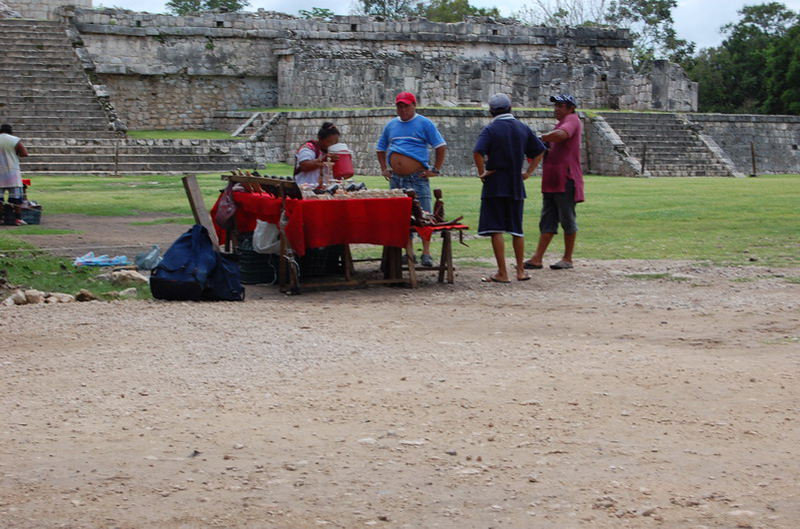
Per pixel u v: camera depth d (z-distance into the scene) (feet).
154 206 63.46
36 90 112.78
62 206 62.18
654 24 231.50
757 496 14.30
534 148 35.12
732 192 78.23
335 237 33.09
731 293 31.65
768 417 17.92
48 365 21.93
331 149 37.63
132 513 13.70
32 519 13.48
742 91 214.48
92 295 31.12
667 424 17.56
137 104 134.21
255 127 122.93
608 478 14.98
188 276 30.55
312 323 27.04
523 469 15.34
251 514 13.67
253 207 34.32
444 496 14.32
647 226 52.90
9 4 136.67
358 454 16.02
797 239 46.44
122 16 132.05
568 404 18.71
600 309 29.37
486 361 22.29
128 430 17.33
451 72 126.62
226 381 20.57
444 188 81.71
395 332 25.79
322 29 141.08
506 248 44.98
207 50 136.67
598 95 139.64
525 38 151.43
